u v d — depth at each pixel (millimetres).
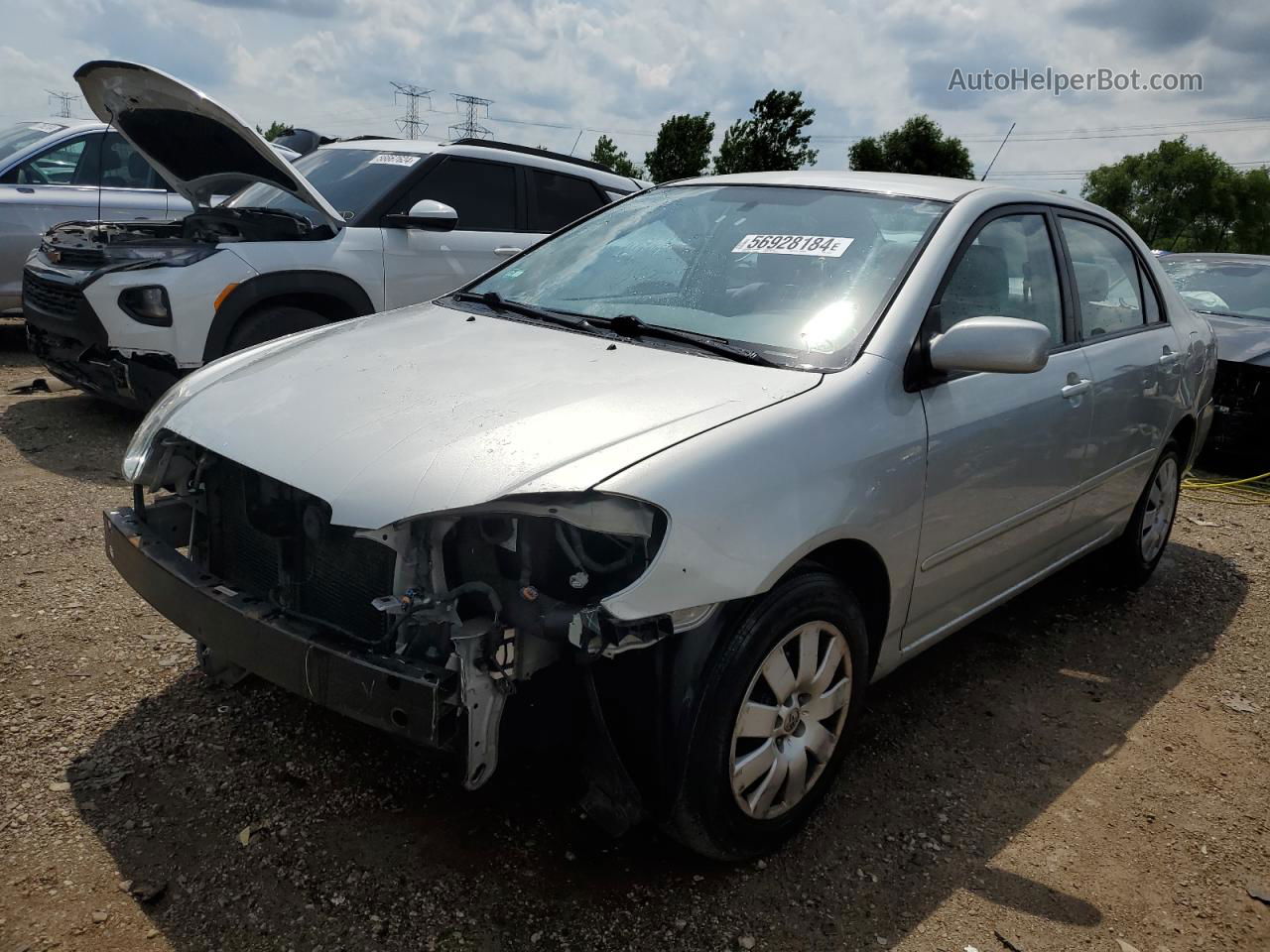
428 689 2074
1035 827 2857
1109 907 2551
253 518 2531
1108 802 3014
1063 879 2645
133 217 8195
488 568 2266
